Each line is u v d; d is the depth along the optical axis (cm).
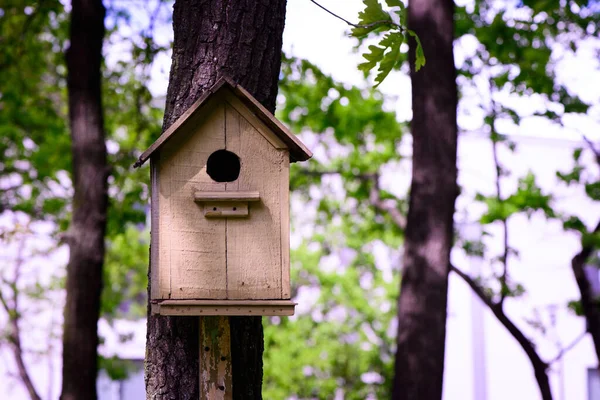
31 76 1160
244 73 438
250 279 409
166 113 442
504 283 1052
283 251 412
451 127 786
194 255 407
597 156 1089
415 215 783
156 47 858
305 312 1587
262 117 414
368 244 1636
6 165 1177
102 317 1542
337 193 1462
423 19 795
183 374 420
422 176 785
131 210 1034
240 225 411
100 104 820
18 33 1092
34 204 1177
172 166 409
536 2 934
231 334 428
